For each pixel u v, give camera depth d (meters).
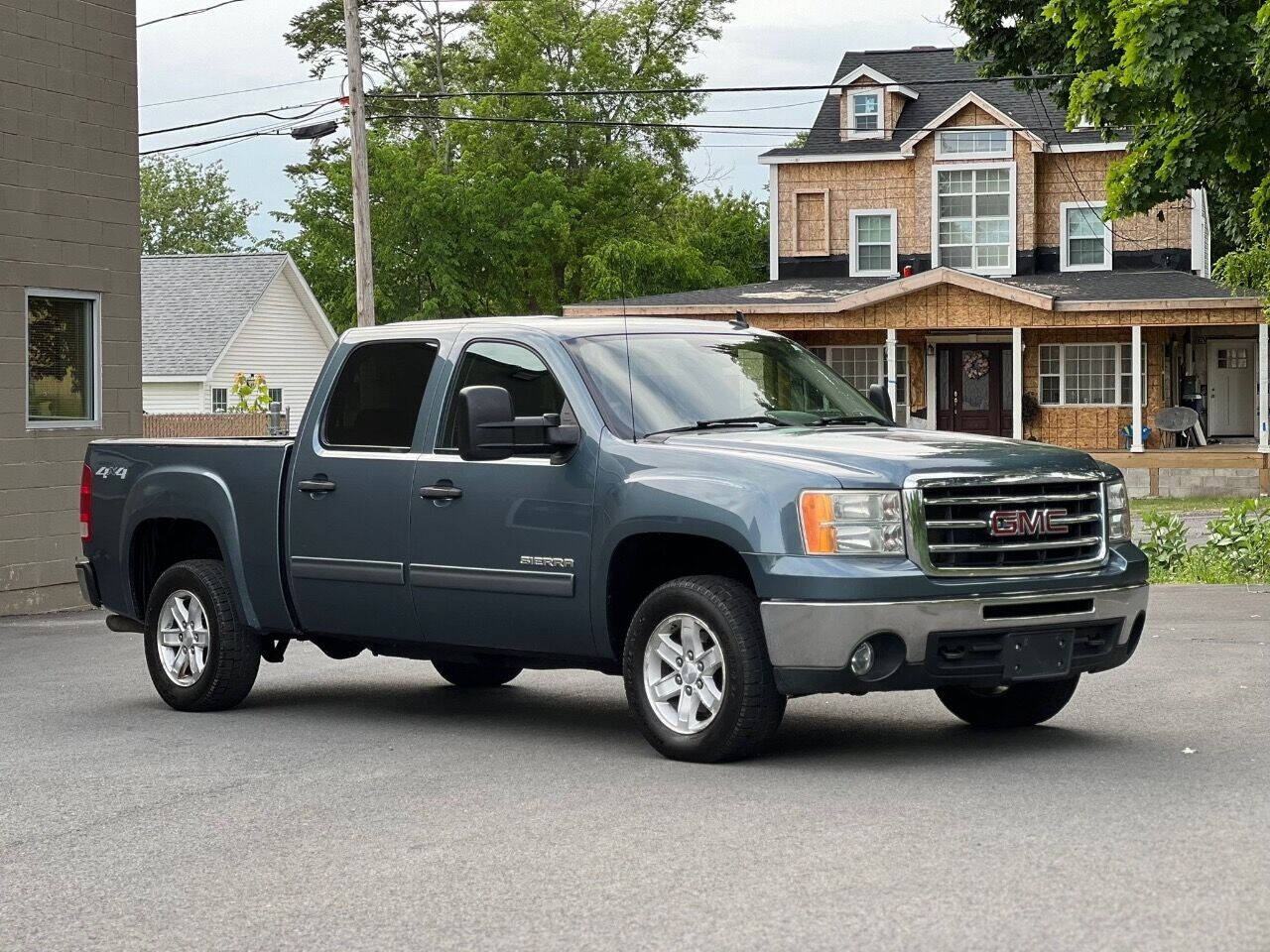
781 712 7.57
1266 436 35.84
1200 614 13.84
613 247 57.38
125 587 10.59
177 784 7.71
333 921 5.31
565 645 8.33
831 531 7.29
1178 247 40.41
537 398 8.52
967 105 41.00
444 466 8.75
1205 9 16.31
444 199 55.66
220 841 6.51
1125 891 5.24
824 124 43.53
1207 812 6.31
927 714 9.23
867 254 42.56
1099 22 18.41
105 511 10.67
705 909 5.23
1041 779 7.07
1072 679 8.27
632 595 8.25
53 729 9.49
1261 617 13.52
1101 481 7.89
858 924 4.99
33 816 7.10
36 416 17.88
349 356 9.41
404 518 8.90
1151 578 18.25
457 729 9.15
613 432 8.16
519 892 5.54
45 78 17.80
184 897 5.69
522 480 8.39
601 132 60.62
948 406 41.16
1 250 17.25
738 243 65.62
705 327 9.12
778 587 7.32
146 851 6.40
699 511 7.61
